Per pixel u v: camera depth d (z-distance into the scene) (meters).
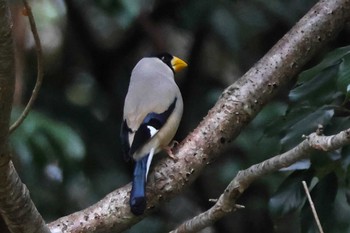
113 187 13.77
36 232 6.71
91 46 15.05
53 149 11.46
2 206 6.45
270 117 12.59
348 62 7.95
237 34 13.55
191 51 14.67
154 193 8.05
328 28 8.69
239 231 14.76
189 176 8.11
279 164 6.92
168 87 8.91
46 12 14.27
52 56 15.07
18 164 11.62
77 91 15.00
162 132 8.60
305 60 8.63
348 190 8.48
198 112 14.59
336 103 8.55
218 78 15.05
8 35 5.41
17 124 6.34
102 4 11.90
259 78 8.41
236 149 14.00
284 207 8.54
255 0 13.70
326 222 8.55
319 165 8.31
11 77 5.55
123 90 14.89
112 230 7.95
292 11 13.75
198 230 7.47
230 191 7.18
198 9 13.59
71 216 7.91
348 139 6.52
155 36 14.30
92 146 13.86
